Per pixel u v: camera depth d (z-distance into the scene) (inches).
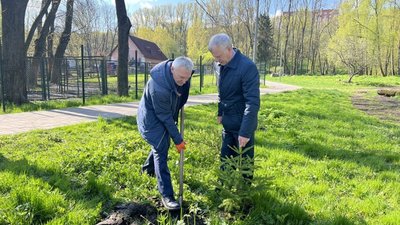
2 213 130.7
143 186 169.9
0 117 373.1
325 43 2583.7
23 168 178.5
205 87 892.6
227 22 1546.5
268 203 149.0
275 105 526.6
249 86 145.4
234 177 141.6
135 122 336.2
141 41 2474.2
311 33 2714.1
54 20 981.2
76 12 917.2
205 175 187.5
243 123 145.0
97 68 762.2
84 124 323.9
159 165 151.6
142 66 1534.2
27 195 142.6
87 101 518.6
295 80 1670.8
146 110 152.2
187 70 138.1
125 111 434.9
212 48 144.9
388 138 318.3
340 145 281.4
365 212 153.6
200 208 149.9
